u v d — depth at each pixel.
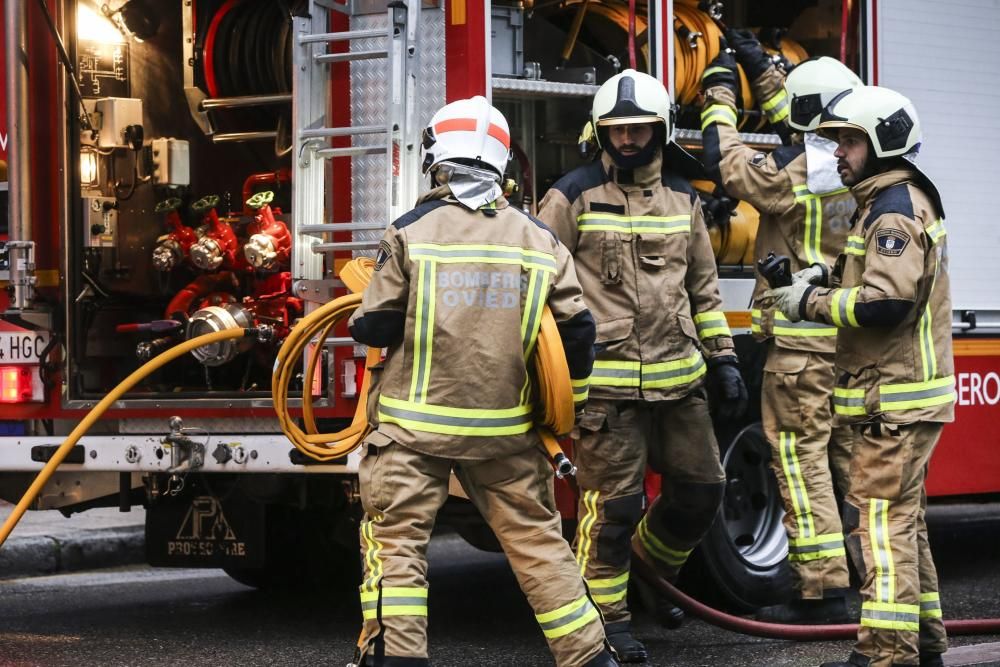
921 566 6.38
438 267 5.54
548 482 5.75
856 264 6.31
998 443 9.48
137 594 9.57
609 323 7.02
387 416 5.56
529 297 5.61
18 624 8.35
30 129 8.36
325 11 7.45
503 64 7.68
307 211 7.39
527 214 5.79
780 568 8.49
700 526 7.34
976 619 7.89
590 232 7.07
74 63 8.41
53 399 8.31
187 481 7.98
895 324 6.10
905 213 6.12
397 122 7.18
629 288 7.04
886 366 6.22
